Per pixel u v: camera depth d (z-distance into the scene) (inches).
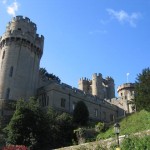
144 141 706.8
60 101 2126.0
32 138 1245.1
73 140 1369.3
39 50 2390.5
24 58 2235.5
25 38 2282.2
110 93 3494.1
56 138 1435.8
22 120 1289.4
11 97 2028.8
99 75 3447.3
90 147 854.5
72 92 2265.0
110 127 1357.0
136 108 1441.9
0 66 2178.9
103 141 838.5
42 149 1274.6
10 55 2199.8
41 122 1333.7
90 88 3484.3
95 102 2437.3
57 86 2166.6
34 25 2452.0
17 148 965.2
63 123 1566.2
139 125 1169.4
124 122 1343.5
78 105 1856.5
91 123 1863.9
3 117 1849.2
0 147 1143.0
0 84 2080.5
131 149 725.3
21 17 2389.3
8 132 1325.0
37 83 2294.5
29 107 1357.0
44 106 2091.5
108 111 2524.6
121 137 788.0
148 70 1443.2
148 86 1362.0
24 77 2171.5
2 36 2316.7
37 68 2338.8
